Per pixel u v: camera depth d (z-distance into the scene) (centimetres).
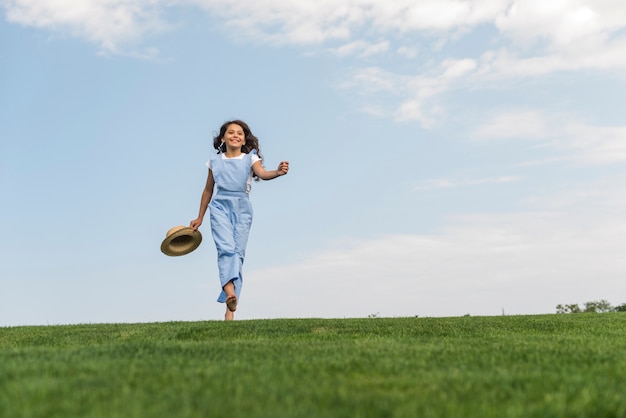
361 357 455
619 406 306
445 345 553
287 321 840
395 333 720
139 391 325
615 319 898
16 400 309
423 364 423
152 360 436
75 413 288
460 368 411
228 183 870
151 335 707
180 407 295
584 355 475
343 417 280
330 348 511
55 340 687
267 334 705
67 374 379
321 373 384
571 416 290
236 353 481
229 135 891
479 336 686
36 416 283
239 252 866
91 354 480
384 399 314
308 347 519
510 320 866
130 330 756
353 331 734
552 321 845
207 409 289
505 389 343
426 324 803
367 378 374
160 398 313
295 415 281
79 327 823
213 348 511
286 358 451
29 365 409
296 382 353
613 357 466
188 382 351
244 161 877
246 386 339
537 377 373
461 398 320
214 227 865
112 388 333
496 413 289
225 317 869
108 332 743
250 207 885
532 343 575
